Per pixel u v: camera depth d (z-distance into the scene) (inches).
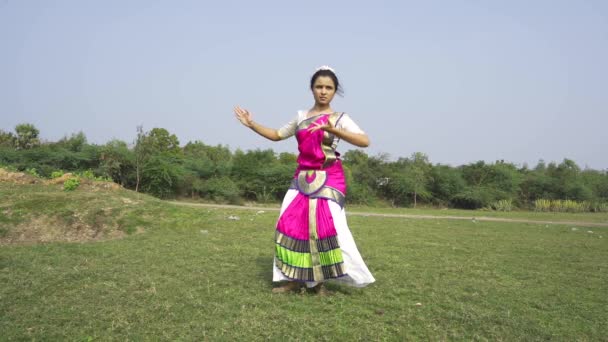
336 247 175.8
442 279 220.2
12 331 131.9
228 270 226.4
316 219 177.8
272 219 559.8
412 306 166.4
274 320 143.7
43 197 453.7
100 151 1277.1
